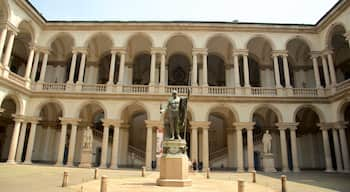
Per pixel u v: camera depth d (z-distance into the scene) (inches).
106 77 1439.5
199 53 1123.3
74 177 633.6
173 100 513.3
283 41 1138.7
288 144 1267.2
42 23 1130.0
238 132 1026.7
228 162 1211.2
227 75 1273.4
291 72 1342.3
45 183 509.7
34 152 1204.5
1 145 1227.2
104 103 1055.6
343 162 965.2
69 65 1365.7
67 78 1366.9
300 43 1240.2
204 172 951.6
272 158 1019.9
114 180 565.0
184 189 405.4
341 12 987.9
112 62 1119.6
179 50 1309.1
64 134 1030.4
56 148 1234.0
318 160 1216.8
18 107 995.9
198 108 1046.4
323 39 1103.6
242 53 1123.3
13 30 955.3
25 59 1337.4
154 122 1027.3
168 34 1146.7
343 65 1247.5
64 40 1263.5
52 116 1253.1
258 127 1374.3
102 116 1430.9
